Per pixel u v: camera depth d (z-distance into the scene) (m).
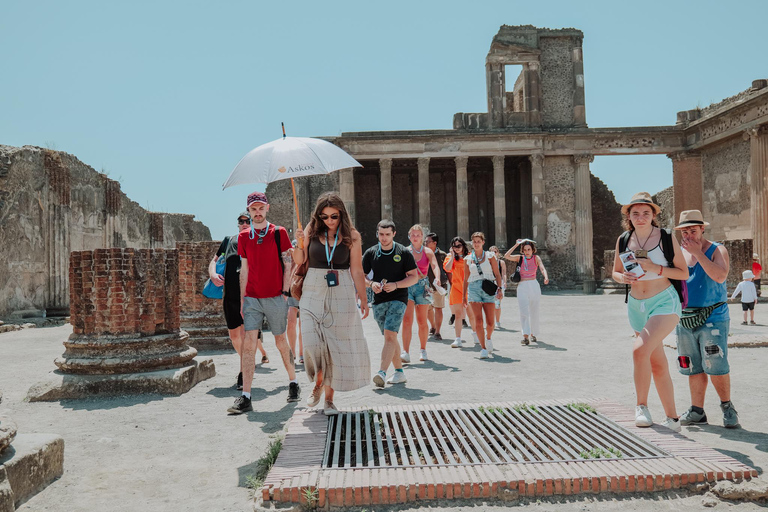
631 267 4.56
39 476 3.84
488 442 4.40
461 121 33.91
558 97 34.56
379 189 38.00
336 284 4.91
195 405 6.10
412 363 8.46
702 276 4.95
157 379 6.68
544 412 5.10
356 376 4.89
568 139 33.56
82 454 4.54
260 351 9.24
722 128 29.62
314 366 4.99
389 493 3.46
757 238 26.56
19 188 18.00
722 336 4.88
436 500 3.49
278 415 5.62
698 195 32.72
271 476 3.66
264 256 6.05
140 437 4.97
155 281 7.38
